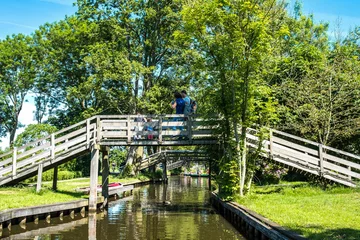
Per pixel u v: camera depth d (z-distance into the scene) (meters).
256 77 14.76
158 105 31.47
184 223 13.41
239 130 15.76
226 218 14.21
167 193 26.69
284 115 19.66
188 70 30.53
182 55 29.05
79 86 32.88
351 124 18.80
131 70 29.83
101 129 16.14
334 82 19.34
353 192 13.99
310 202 11.87
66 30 37.72
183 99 17.14
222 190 16.09
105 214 15.69
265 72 14.92
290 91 20.03
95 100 38.06
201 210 17.17
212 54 14.48
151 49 33.97
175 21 31.08
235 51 13.73
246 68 14.00
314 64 20.61
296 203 11.90
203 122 15.74
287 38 23.59
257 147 15.73
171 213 16.03
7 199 13.53
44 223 13.05
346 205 11.01
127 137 16.05
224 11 13.61
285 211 10.35
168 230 12.04
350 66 19.64
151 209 17.50
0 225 11.23
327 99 18.86
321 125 19.22
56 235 11.12
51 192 16.59
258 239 9.52
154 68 31.92
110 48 31.81
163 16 32.25
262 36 13.71
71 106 40.84
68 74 39.00
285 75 21.59
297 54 22.05
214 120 15.30
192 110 17.11
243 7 13.20
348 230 7.80
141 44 33.88
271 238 8.13
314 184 16.42
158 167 54.69
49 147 16.08
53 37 38.00
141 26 33.19
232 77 14.06
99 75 30.56
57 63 38.00
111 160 47.75
